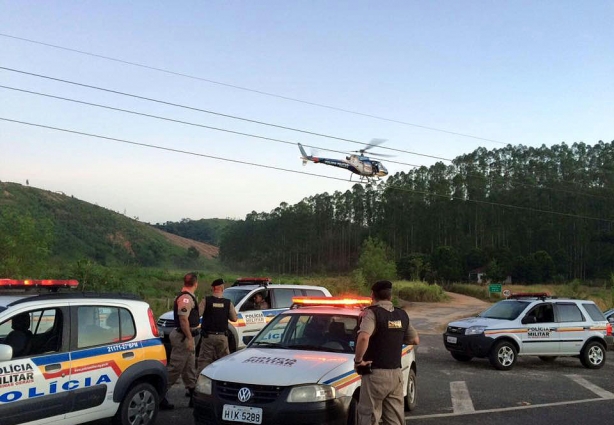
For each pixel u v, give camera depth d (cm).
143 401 678
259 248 16975
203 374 628
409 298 5162
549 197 13212
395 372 568
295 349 698
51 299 604
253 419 571
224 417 581
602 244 12169
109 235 15025
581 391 1089
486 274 9606
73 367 595
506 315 1445
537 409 912
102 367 626
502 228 13588
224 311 900
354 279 4669
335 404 589
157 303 2548
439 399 981
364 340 555
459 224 14112
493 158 15988
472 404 941
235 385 592
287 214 17100
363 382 573
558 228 12619
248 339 1259
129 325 679
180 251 17038
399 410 578
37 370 561
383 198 15975
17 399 540
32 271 2480
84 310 629
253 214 19438
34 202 14175
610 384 1184
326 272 14438
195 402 615
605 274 11612
